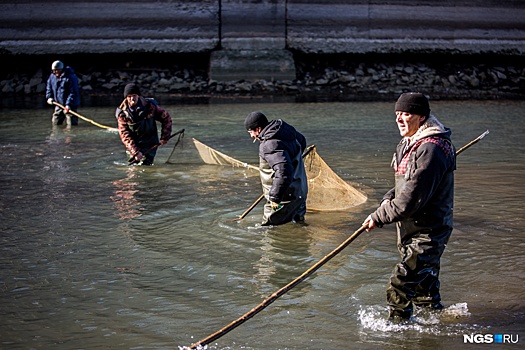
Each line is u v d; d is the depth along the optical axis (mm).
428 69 22031
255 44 21172
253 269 5945
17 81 20344
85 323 4883
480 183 9062
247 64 20766
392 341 4523
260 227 7145
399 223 4621
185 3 20906
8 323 4883
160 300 5293
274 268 5965
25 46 20469
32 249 6477
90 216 7598
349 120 15250
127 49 20859
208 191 8773
